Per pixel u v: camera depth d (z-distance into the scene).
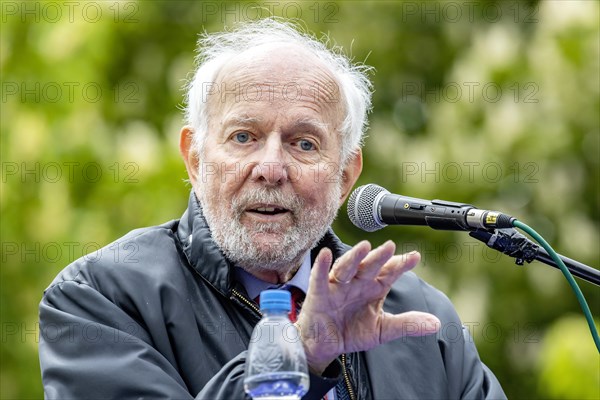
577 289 7.55
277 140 8.21
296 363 6.67
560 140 17.64
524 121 17.55
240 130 8.27
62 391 7.72
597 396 16.12
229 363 7.11
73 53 17.23
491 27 18.77
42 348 8.03
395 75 19.03
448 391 8.76
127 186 16.59
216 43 9.12
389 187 18.14
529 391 18.27
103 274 8.29
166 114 18.30
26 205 16.50
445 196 17.67
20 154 16.56
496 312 18.08
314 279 6.81
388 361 8.66
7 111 16.84
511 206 17.75
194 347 8.11
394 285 9.27
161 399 7.57
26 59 17.08
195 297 8.38
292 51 8.52
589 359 16.22
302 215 8.26
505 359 18.25
